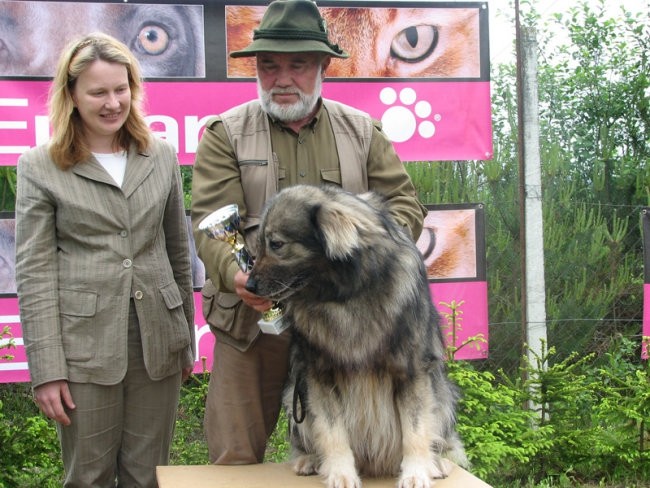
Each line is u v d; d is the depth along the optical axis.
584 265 6.37
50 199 3.07
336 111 3.49
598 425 5.47
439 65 5.42
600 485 5.00
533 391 5.29
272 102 3.26
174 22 5.19
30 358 3.03
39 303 3.03
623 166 6.57
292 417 3.33
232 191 3.29
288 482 3.05
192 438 5.53
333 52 3.23
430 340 3.08
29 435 4.64
